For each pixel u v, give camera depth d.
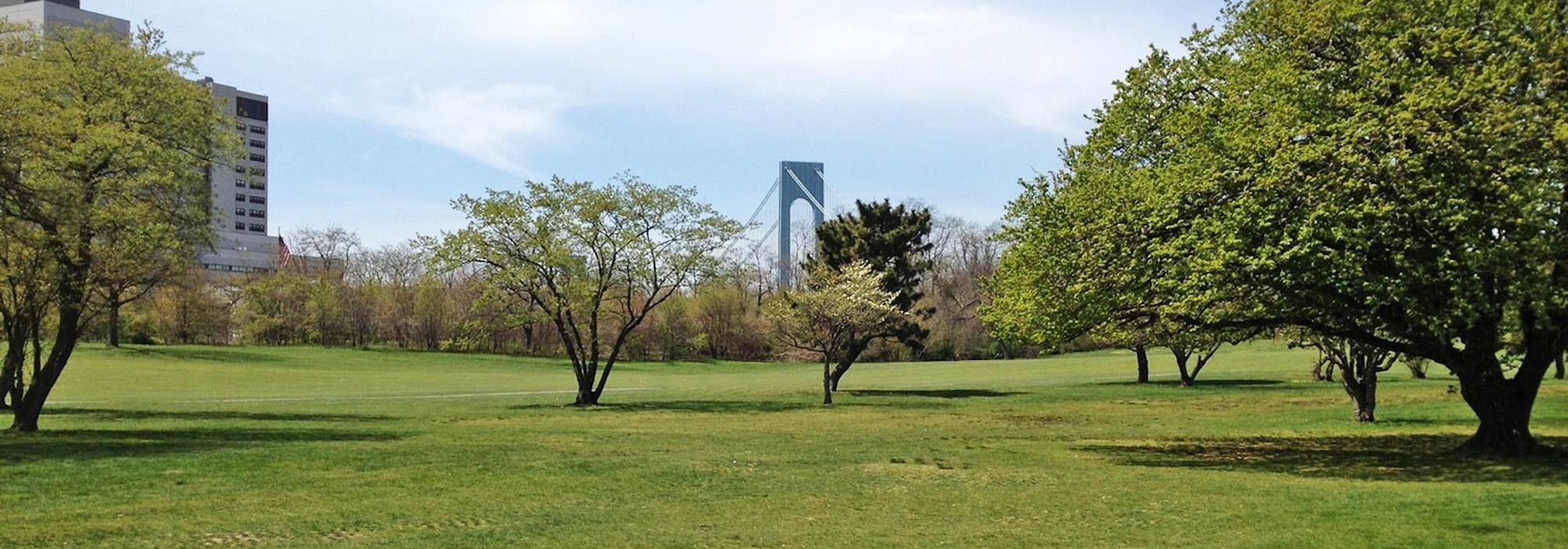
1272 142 18.81
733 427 31.88
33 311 27.97
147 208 28.42
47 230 26.33
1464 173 17.48
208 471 18.81
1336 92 19.75
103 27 31.09
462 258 45.69
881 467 20.50
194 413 37.44
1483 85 17.23
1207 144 21.00
